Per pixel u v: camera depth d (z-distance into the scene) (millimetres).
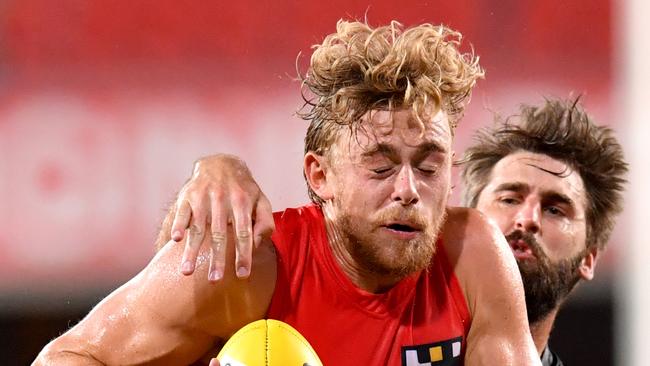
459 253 8461
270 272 7965
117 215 15578
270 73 15336
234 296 7738
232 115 15406
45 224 15586
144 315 7754
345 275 8016
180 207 7469
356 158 7570
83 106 15570
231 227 7738
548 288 10156
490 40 15320
